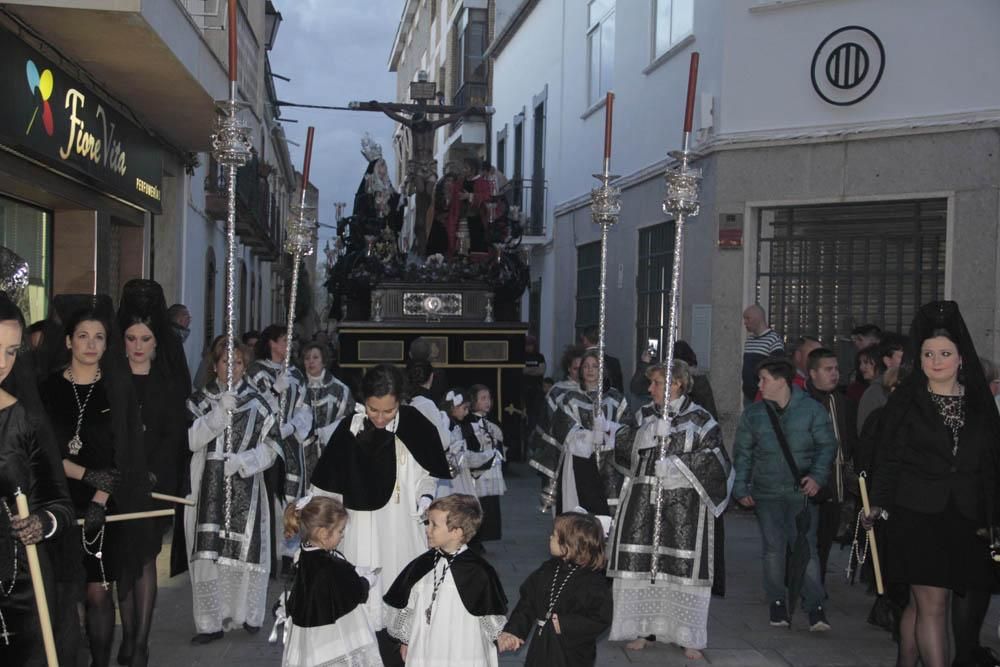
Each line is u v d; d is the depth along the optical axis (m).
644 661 6.39
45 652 4.16
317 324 36.16
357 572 5.21
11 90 7.34
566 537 4.82
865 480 6.12
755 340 10.38
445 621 4.80
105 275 10.20
